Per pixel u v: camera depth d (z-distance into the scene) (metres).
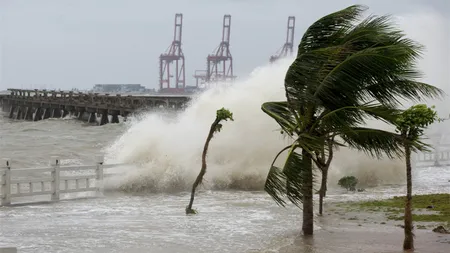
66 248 11.06
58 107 72.19
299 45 11.88
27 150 33.72
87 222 13.66
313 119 11.53
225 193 19.20
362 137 11.15
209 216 14.65
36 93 81.31
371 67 10.83
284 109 11.99
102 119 60.38
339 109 11.05
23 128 56.34
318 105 11.38
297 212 15.27
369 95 11.38
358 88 11.16
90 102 63.19
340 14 11.68
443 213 14.55
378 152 11.25
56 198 16.80
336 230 12.73
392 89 11.30
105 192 18.81
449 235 11.95
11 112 89.00
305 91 11.30
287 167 11.13
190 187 20.08
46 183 20.78
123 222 13.73
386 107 10.80
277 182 11.38
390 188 20.48
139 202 17.02
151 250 11.00
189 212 15.01
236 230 12.86
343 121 11.12
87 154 31.88
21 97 84.62
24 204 16.14
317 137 11.18
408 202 10.77
